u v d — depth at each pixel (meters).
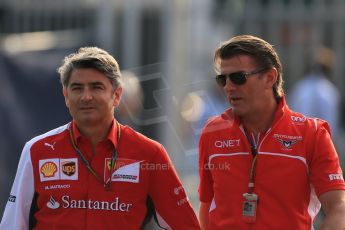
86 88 11.55
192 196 16.42
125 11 18.67
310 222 11.91
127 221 11.69
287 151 11.79
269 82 11.91
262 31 20.33
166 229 12.09
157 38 18.53
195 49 18.55
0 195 18.09
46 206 11.71
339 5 20.36
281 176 11.73
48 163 11.76
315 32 20.47
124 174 11.73
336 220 11.48
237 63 11.78
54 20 19.53
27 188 11.80
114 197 11.66
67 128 11.91
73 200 11.64
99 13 18.92
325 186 11.64
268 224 11.66
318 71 20.61
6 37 19.25
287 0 20.39
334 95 20.86
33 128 18.36
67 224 11.62
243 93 11.82
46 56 18.61
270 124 11.98
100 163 11.73
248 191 11.80
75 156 11.75
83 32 19.20
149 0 18.70
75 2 19.39
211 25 19.03
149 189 11.91
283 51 20.50
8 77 18.28
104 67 11.60
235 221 11.82
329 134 11.98
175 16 18.38
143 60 18.47
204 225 12.51
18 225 11.79
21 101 18.34
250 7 20.27
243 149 11.97
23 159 11.86
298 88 20.73
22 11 19.72
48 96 18.47
